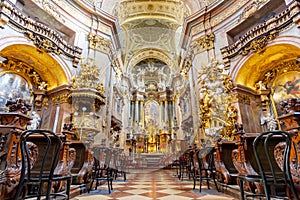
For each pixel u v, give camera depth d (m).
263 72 8.43
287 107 2.17
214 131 4.20
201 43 9.56
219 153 3.80
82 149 3.80
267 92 8.16
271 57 7.69
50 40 7.57
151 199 2.81
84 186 3.47
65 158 2.90
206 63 8.91
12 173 2.11
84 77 7.86
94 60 8.67
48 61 7.79
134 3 9.70
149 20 8.12
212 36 9.41
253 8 8.11
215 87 7.11
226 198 2.90
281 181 1.76
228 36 9.13
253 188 2.71
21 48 7.03
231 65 8.34
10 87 7.51
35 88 8.30
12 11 6.46
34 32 7.10
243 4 8.65
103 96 7.74
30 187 2.71
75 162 3.79
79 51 8.78
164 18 8.99
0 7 6.12
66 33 9.01
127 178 5.59
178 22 9.86
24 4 7.56
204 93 6.76
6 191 2.04
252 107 8.00
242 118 7.22
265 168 2.83
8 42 6.27
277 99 7.87
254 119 7.77
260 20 8.29
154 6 9.64
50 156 2.89
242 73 8.17
